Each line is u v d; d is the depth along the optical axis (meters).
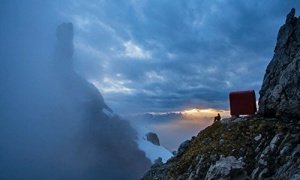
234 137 34.12
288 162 26.48
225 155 32.22
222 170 29.88
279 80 35.09
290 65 34.38
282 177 25.48
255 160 29.84
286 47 37.34
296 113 32.53
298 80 32.88
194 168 35.06
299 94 32.38
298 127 30.25
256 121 34.94
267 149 29.34
